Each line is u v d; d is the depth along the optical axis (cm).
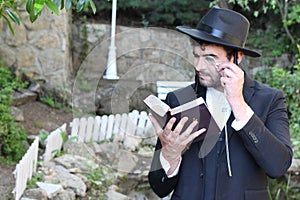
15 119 427
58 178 340
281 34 599
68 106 491
